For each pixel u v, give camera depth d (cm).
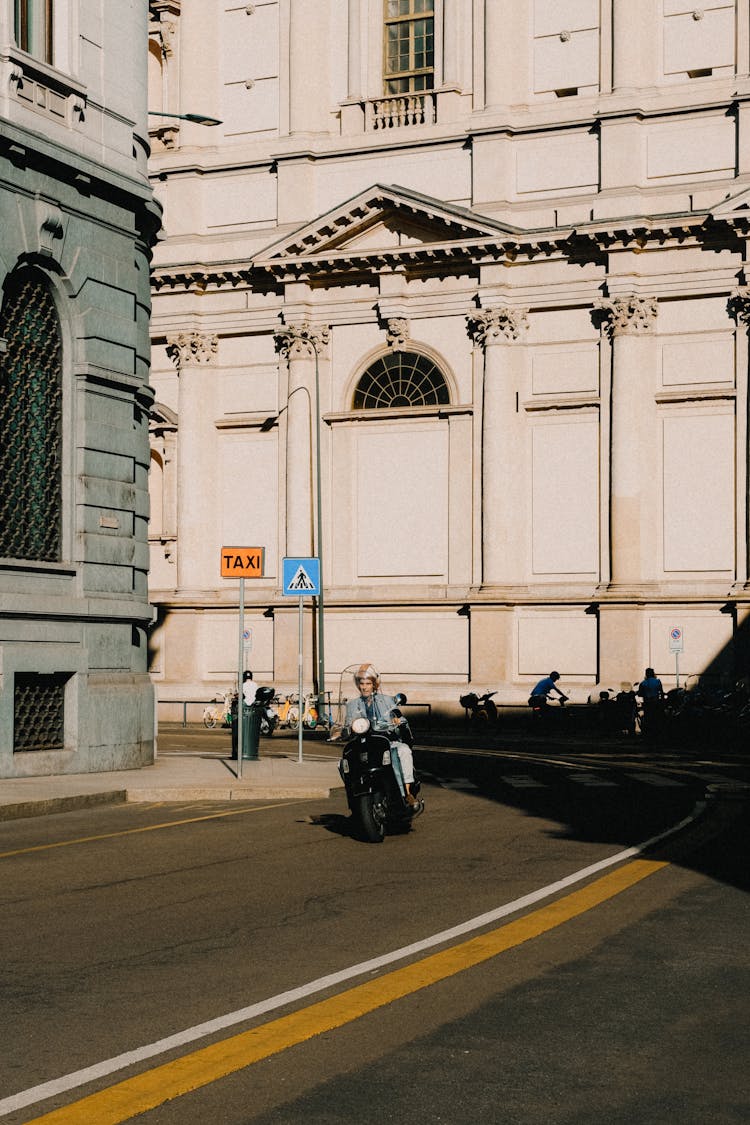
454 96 4872
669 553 4631
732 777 2594
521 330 4797
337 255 4944
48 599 2344
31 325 2397
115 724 2506
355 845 1600
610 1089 709
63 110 2423
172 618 5125
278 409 5097
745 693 4141
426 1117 666
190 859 1489
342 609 4972
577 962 982
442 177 4891
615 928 1098
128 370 2592
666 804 2047
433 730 4722
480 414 4831
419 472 4919
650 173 4659
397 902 1216
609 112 4647
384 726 1684
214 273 5116
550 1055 764
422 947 1030
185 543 5131
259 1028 810
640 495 4638
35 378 2403
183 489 5150
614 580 4638
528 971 955
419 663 4875
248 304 5141
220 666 5103
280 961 986
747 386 4556
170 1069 732
